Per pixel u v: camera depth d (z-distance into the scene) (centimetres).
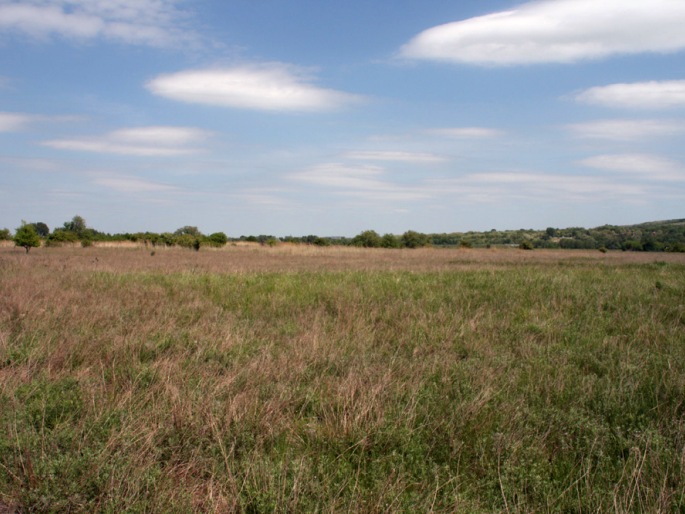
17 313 865
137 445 397
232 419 448
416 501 339
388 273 1697
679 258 3556
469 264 2497
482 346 760
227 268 1920
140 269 1802
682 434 436
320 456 398
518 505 338
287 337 785
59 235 4106
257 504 327
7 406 455
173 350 700
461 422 457
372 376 570
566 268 2066
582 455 405
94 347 680
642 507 331
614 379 598
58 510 322
